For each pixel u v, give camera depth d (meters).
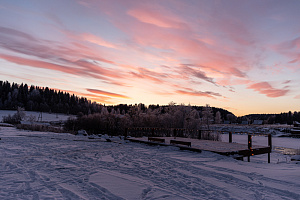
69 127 43.50
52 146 14.98
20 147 13.76
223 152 12.35
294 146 37.91
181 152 13.69
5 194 5.32
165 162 10.36
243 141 44.19
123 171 8.35
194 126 48.38
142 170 8.60
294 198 5.57
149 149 15.17
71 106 168.88
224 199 5.50
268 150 14.81
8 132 24.94
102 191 5.90
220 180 7.31
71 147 14.98
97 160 10.58
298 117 160.75
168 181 7.08
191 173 8.23
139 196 5.59
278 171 8.72
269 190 6.24
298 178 7.35
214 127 81.50
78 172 8.00
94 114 46.91
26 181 6.57
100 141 20.75
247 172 8.43
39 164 9.19
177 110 50.56
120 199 5.32
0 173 7.48
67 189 5.92
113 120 45.31
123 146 16.89
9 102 154.00
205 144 16.47
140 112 48.06
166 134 37.19
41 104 159.00
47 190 5.80
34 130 31.12
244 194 5.89
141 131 39.56
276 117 171.38
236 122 158.12
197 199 5.47
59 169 8.41
